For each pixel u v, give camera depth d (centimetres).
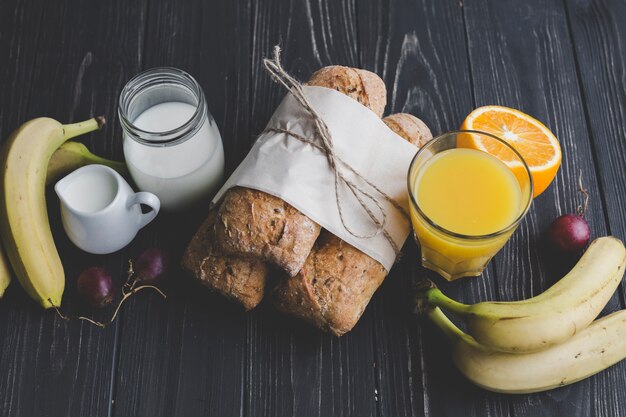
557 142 79
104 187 75
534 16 89
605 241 76
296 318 77
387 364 76
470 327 71
